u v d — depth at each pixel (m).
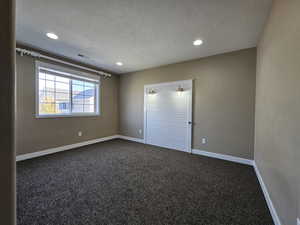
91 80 4.13
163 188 1.96
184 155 3.32
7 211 0.38
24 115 2.85
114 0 1.59
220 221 1.41
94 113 4.25
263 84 2.07
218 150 3.15
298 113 1.04
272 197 1.53
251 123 2.77
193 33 2.26
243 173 2.43
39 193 1.81
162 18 1.89
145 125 4.35
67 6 1.69
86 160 2.93
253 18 1.86
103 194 1.81
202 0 1.57
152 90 4.19
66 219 1.40
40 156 3.10
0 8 0.35
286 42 1.26
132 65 3.95
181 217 1.45
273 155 1.55
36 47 2.84
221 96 3.09
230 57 2.96
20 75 2.78
